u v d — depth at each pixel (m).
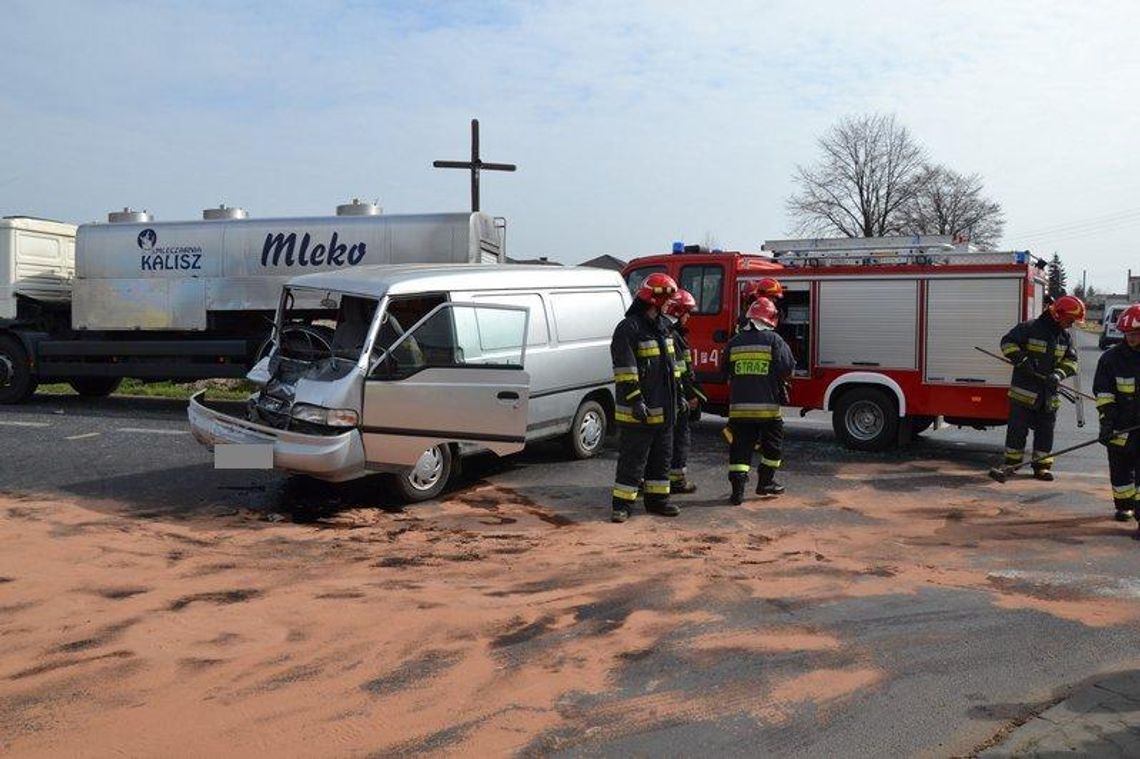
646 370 7.60
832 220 66.44
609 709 4.15
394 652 4.73
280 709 4.09
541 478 9.37
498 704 4.18
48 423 12.55
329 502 8.18
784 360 8.30
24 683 4.32
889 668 4.63
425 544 6.86
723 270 11.95
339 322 8.53
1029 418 9.38
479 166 24.31
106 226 14.59
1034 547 6.86
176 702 4.14
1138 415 7.46
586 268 10.73
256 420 8.52
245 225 14.02
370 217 13.60
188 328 14.32
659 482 7.86
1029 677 4.55
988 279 10.29
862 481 9.33
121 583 5.76
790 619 5.27
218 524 7.36
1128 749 3.82
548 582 5.90
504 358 9.07
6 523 7.23
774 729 3.99
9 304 15.00
